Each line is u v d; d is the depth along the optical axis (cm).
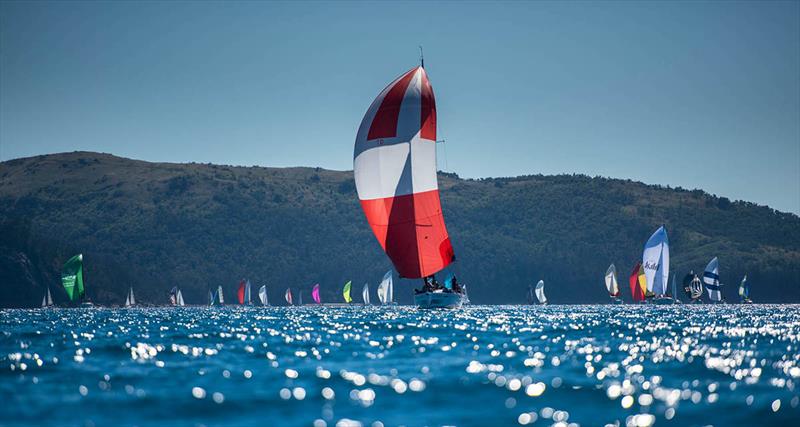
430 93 18088
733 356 8031
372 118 17950
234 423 4734
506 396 5553
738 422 4666
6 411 5053
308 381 6272
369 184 18038
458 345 9450
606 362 7494
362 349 8950
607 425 4644
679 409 5044
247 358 8025
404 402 5359
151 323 17325
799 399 5294
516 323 15250
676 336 11188
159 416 4925
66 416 4916
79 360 7894
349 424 4691
